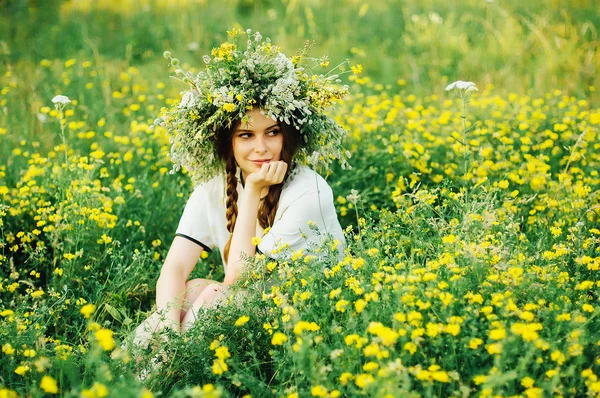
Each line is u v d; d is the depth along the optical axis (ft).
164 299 10.25
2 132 18.12
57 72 24.43
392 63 26.45
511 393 7.07
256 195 9.87
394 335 7.12
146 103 21.81
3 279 11.46
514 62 25.57
